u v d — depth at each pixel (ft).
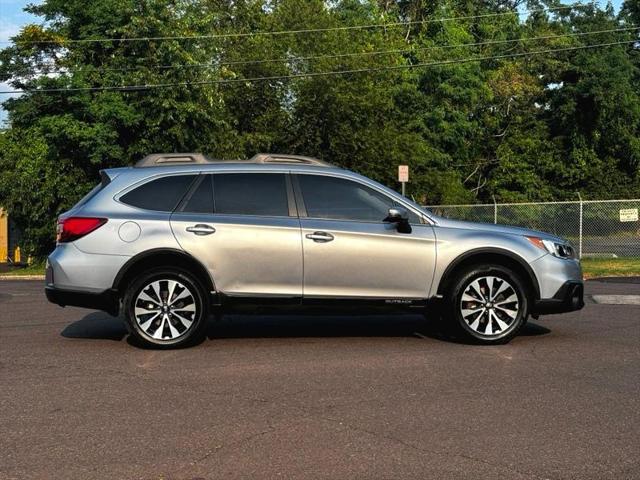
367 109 96.48
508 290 26.23
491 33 153.69
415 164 104.88
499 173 142.82
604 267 66.90
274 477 13.97
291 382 20.88
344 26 110.42
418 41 133.59
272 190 26.21
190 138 80.12
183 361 23.56
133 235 25.18
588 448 15.55
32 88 82.69
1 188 90.63
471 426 16.94
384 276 25.80
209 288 25.40
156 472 14.23
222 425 17.03
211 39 88.69
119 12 80.38
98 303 25.16
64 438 16.17
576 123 143.95
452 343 26.58
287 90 98.22
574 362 23.50
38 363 23.35
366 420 17.38
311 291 25.63
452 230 26.35
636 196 143.02
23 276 80.12
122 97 79.20
